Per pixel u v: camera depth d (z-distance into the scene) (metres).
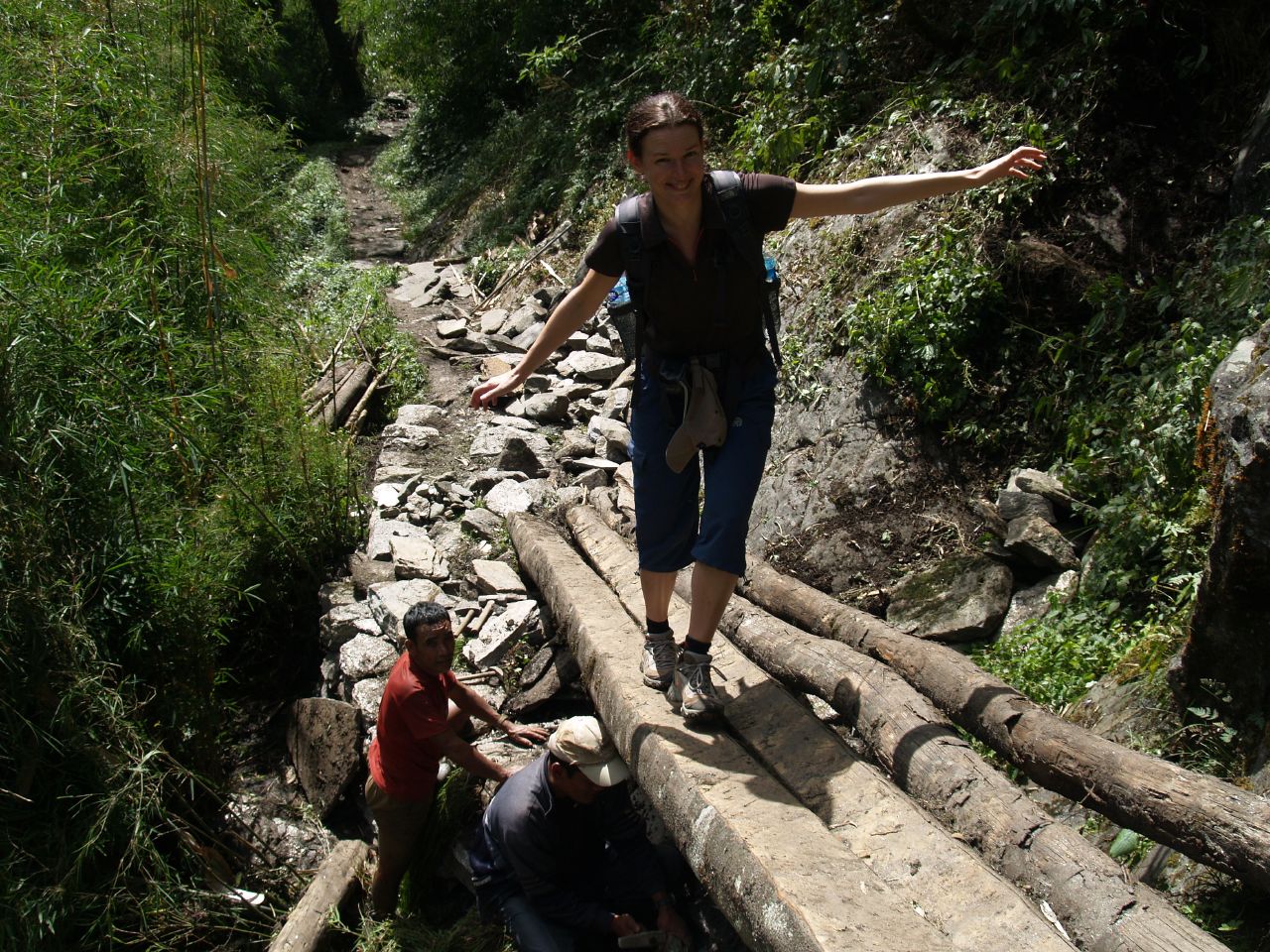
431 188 16.45
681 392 3.05
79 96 6.24
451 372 8.77
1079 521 4.62
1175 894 2.88
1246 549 2.94
